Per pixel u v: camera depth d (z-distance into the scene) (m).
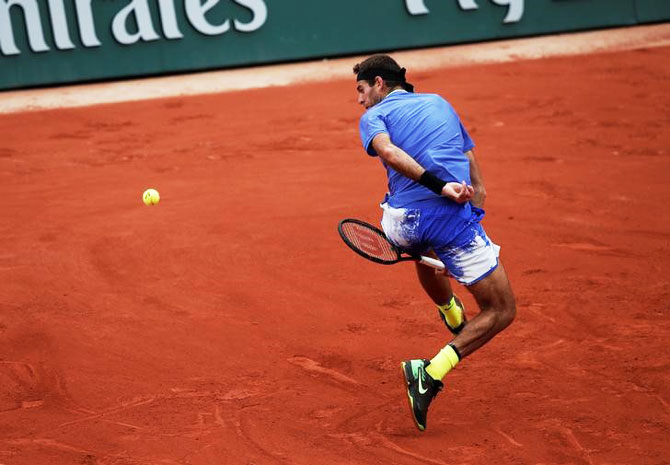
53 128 55.22
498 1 71.56
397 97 18.28
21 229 33.56
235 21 67.62
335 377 20.50
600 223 31.62
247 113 56.62
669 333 22.02
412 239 18.08
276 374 20.73
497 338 22.17
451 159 17.75
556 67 65.06
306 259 28.78
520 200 34.91
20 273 28.42
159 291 26.42
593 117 50.31
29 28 64.50
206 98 61.91
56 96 63.72
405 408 18.84
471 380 19.97
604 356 20.86
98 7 65.19
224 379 20.53
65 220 34.62
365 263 28.23
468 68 66.38
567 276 26.45
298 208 34.84
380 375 20.53
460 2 70.88
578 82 60.09
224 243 30.66
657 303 24.06
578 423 17.70
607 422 17.70
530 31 72.81
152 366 21.36
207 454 16.95
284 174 40.91
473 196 18.14
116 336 23.23
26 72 65.38
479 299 18.11
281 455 16.84
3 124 56.94
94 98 63.06
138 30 66.19
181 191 38.66
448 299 20.56
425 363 17.41
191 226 32.88
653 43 70.31
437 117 17.84
